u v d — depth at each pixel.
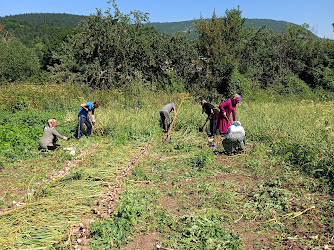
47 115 13.06
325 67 28.67
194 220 4.90
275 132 9.74
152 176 6.98
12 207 5.42
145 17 22.30
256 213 5.15
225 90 20.91
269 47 28.42
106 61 21.34
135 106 15.43
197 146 9.59
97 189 6.04
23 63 34.91
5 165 7.79
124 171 7.10
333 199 5.60
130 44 21.23
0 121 11.85
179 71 22.47
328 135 8.13
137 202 5.52
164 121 11.56
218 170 7.29
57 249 4.22
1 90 16.47
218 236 4.48
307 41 29.64
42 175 6.99
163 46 22.28
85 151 8.92
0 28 57.03
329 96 25.41
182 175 7.00
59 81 21.55
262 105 16.19
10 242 4.32
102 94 17.16
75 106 15.45
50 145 9.04
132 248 4.32
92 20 21.16
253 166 7.33
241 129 8.16
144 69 22.39
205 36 21.28
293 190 6.02
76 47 21.38
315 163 6.82
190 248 4.28
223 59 20.52
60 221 4.82
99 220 4.88
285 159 7.62
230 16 21.47
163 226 4.81
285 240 4.43
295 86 26.05
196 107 15.02
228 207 5.39
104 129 11.16
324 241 4.34
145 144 9.70
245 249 4.23
